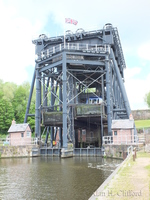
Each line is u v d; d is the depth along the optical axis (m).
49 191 17.66
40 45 51.75
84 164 31.50
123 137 40.84
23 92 88.38
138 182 13.82
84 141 64.62
